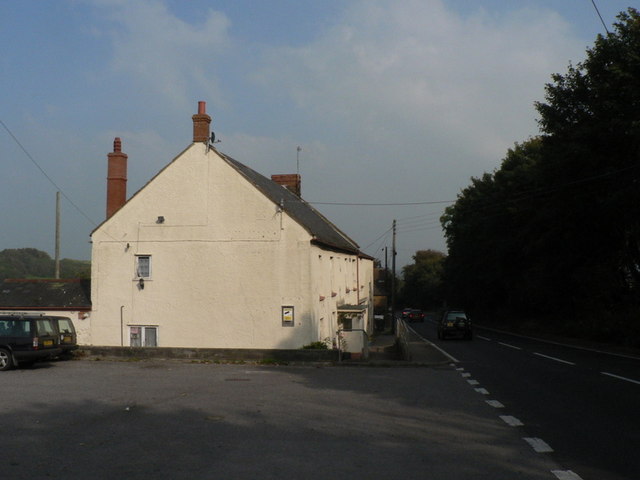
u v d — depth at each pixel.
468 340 37.84
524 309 56.88
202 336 25.53
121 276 26.38
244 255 25.53
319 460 7.46
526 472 6.89
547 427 9.53
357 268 43.75
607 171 29.56
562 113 33.28
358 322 36.97
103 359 23.19
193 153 26.30
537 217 37.84
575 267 38.03
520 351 27.55
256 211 25.59
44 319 20.83
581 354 25.42
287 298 25.08
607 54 29.28
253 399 12.73
